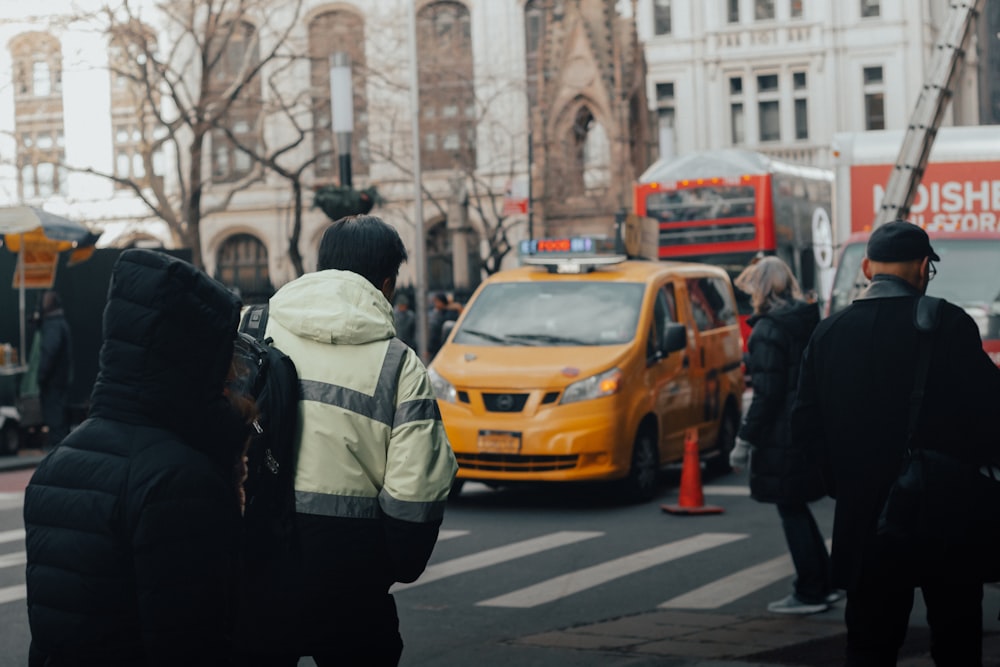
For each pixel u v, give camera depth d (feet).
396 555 12.75
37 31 107.96
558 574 31.24
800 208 106.11
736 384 51.24
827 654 22.15
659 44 195.21
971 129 59.77
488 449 40.93
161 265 9.54
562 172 142.00
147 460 9.38
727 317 51.70
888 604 15.03
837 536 15.14
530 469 40.91
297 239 109.70
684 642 23.41
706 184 98.58
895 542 14.66
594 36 140.97
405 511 12.62
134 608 9.40
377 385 12.85
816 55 189.67
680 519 39.45
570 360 41.75
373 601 12.87
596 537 36.45
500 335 43.65
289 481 12.60
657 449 43.80
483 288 45.75
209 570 9.41
